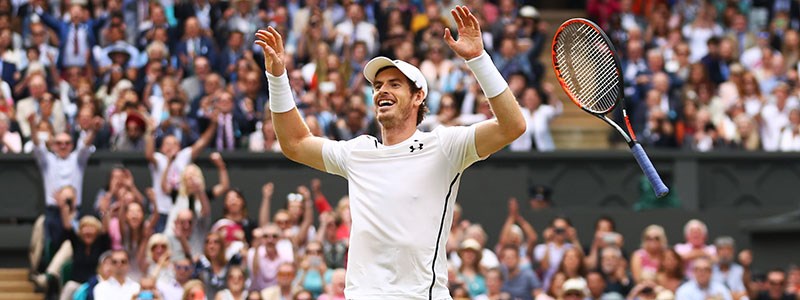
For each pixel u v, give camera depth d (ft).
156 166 65.41
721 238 66.28
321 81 75.72
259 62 75.72
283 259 57.77
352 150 28.48
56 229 63.62
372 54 79.97
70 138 67.62
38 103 72.02
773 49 85.20
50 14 79.61
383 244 27.66
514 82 77.36
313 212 69.51
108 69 75.82
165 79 72.02
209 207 63.00
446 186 27.99
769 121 77.41
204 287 55.16
